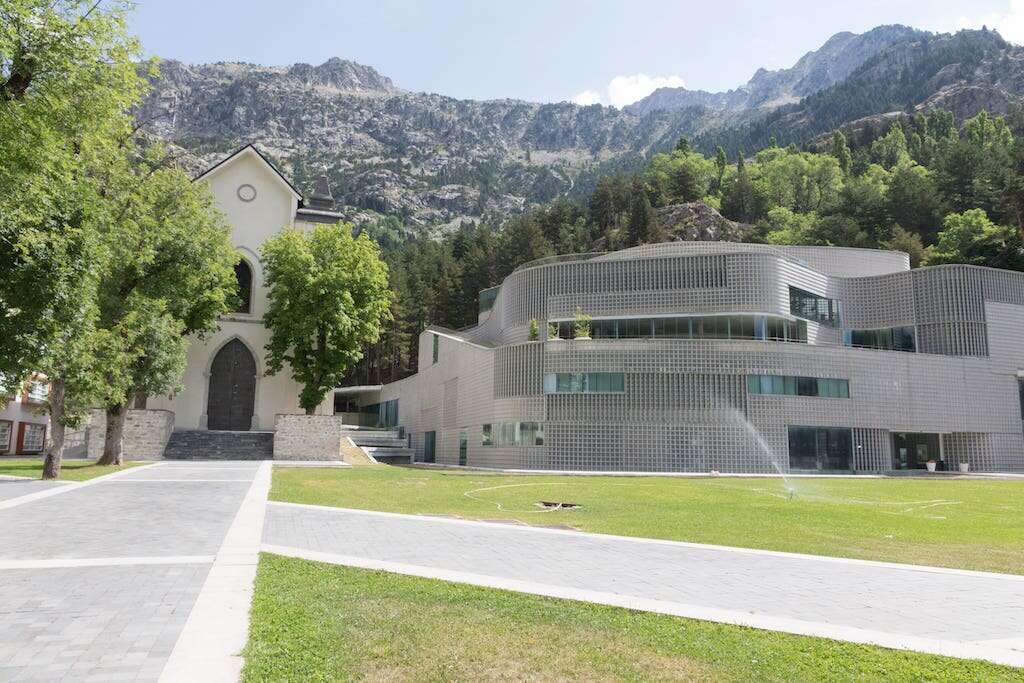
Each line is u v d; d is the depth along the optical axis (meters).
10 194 10.38
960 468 45.50
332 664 5.54
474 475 34.09
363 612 7.12
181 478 23.83
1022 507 21.73
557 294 49.28
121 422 30.31
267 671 5.32
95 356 24.41
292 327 40.41
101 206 12.32
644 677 5.44
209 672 5.28
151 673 5.31
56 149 11.97
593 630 6.68
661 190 140.50
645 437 41.09
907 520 17.67
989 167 93.25
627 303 47.28
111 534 12.06
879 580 9.79
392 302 96.00
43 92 11.84
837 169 151.50
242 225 45.81
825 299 50.41
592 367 42.38
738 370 41.56
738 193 142.88
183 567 9.36
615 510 18.98
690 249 56.09
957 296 48.41
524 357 44.28
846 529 15.66
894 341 50.53
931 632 7.15
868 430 43.69
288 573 9.01
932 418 45.12
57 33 11.73
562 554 11.37
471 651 5.95
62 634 6.30
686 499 22.58
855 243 93.81
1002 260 71.25
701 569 10.34
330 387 41.38
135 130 27.08
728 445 40.84
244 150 46.03
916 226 94.25
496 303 59.84
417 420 66.88
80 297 11.07
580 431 41.91
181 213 31.86
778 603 8.29
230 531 12.67
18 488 19.44
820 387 42.81
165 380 30.05
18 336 10.44
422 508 18.30
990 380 47.38
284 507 16.67
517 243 105.69
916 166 123.62
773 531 15.02
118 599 7.58
